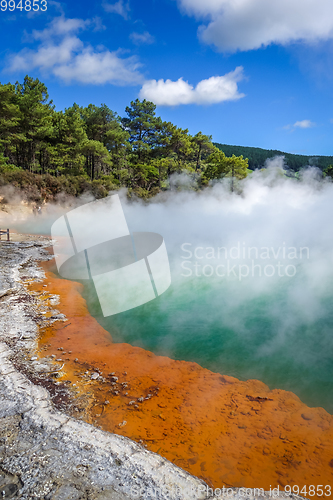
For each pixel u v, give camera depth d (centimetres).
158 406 346
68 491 221
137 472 241
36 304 654
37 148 3362
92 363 439
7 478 231
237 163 4081
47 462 247
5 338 490
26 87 3394
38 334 518
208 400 362
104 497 217
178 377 416
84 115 4475
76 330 547
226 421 322
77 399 352
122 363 445
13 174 2369
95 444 271
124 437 284
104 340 524
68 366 426
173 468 248
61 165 3584
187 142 5097
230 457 270
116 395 365
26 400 334
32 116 3136
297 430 308
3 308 614
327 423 322
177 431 304
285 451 278
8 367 406
